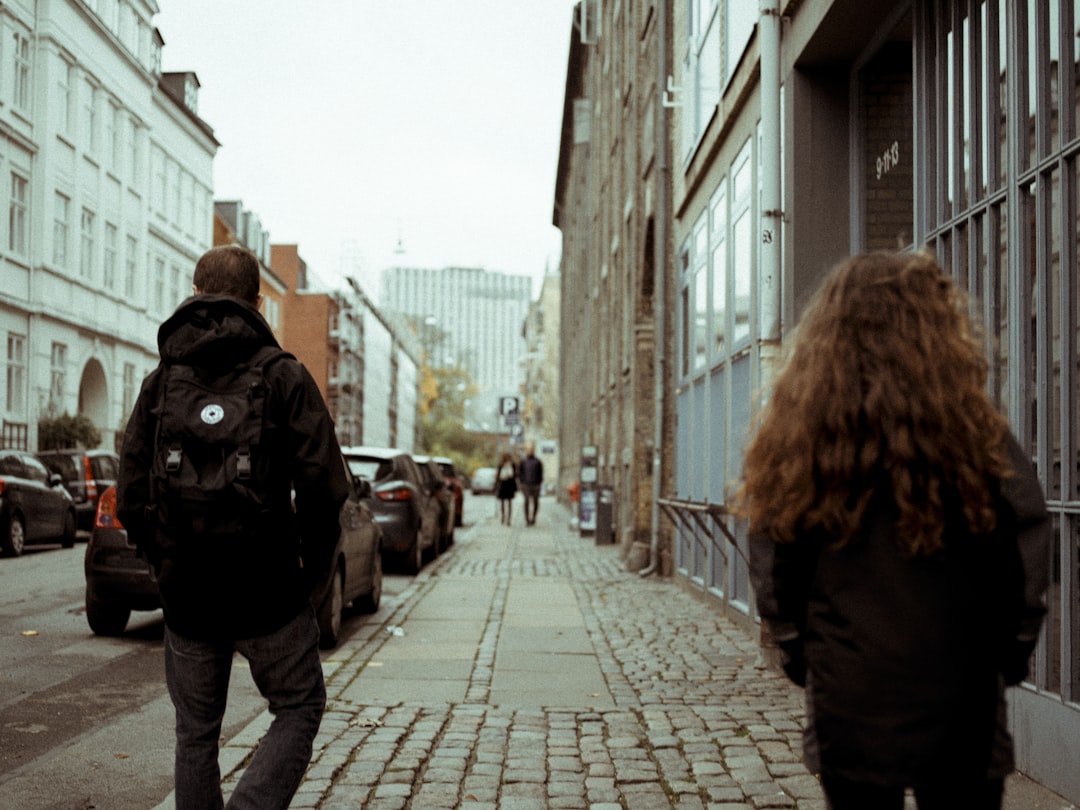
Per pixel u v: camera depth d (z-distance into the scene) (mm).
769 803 4555
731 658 8336
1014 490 2133
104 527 9016
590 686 7254
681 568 13750
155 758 5332
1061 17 4656
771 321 8031
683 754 5434
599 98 31047
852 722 2061
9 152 30047
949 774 2043
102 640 9055
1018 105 5062
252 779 3260
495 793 4758
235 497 3104
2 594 12031
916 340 2176
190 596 3174
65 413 30250
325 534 3373
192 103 47500
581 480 25047
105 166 36469
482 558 18719
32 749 5523
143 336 40875
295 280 75562
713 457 11227
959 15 5848
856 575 2104
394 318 116312
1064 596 4609
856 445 2129
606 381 26922
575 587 13672
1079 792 4426
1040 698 4777
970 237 5629
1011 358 5129
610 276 25922
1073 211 4559
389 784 4852
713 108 11141
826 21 7246
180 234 45656
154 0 41375
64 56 33062
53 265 32188
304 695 3369
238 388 3195
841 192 8133
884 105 7492
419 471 17594
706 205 11945
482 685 7293
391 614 11133
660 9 14484
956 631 2041
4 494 16656
